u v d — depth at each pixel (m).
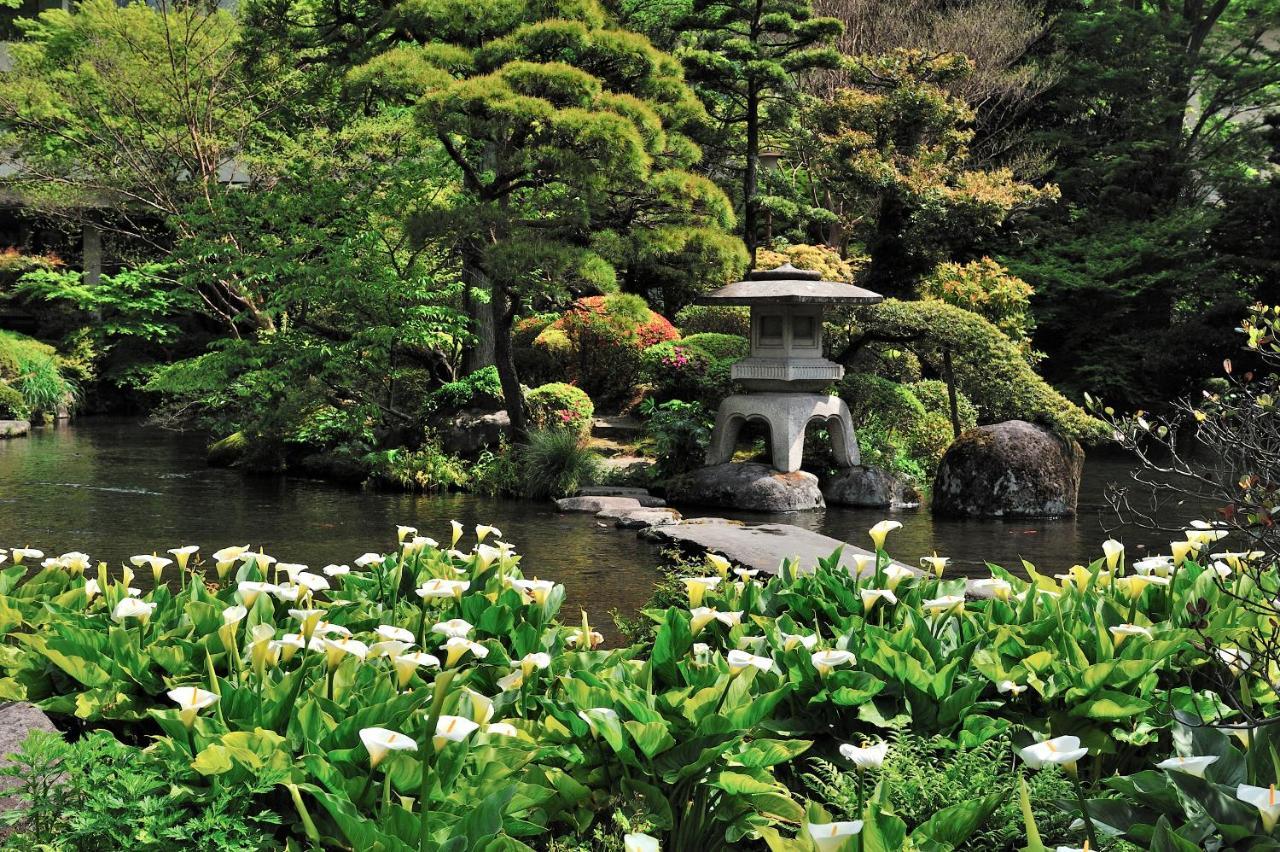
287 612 3.55
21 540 9.11
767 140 18.83
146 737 2.99
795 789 3.09
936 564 4.01
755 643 3.24
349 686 2.83
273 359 14.52
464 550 8.93
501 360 13.55
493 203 12.38
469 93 11.40
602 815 2.71
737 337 15.49
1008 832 2.53
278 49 16.78
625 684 2.93
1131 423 4.52
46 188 18.77
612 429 15.01
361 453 13.95
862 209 17.62
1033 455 11.16
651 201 13.01
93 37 18.03
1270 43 26.84
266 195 13.87
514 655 3.46
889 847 2.13
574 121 11.32
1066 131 23.73
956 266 16.56
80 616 3.50
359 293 13.36
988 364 12.64
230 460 14.88
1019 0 23.73
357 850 2.18
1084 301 21.39
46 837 2.26
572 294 16.70
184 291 16.88
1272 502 3.12
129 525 9.97
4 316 23.80
